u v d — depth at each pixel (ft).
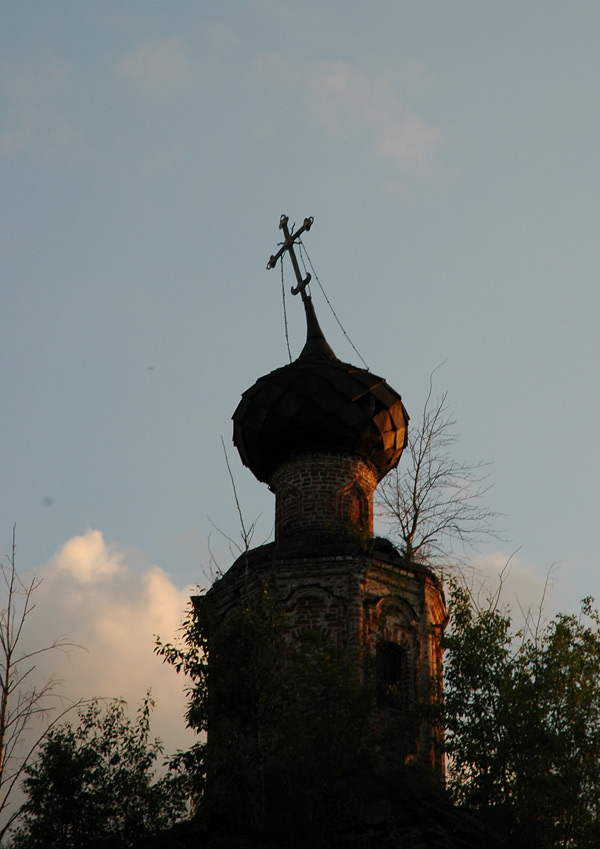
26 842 122.52
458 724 119.85
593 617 126.41
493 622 124.88
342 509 148.97
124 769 126.72
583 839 114.11
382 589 139.54
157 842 122.62
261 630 120.06
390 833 116.16
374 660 124.36
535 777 115.65
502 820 115.75
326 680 117.39
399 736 122.01
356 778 118.73
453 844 118.32
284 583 138.92
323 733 115.03
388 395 154.61
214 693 116.57
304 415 150.30
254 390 155.43
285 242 174.19
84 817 123.34
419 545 162.30
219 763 114.11
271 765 114.93
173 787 123.24
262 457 154.20
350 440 151.12
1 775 111.24
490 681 120.67
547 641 124.57
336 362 157.17
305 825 113.91
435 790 121.49
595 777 116.88
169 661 119.14
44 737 127.65
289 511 150.20
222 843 118.42
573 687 120.57
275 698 117.50
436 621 144.66
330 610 137.28
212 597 143.74
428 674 138.10
